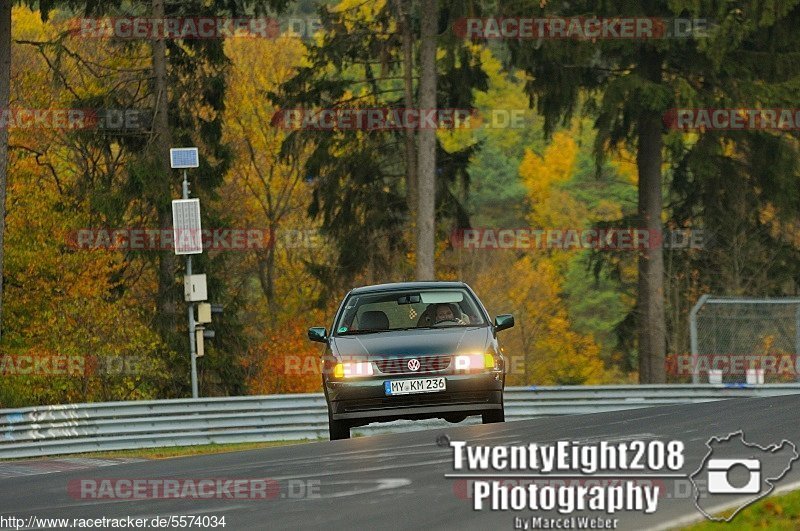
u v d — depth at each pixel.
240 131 156.38
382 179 111.44
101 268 103.06
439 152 111.38
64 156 122.62
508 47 99.69
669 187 115.38
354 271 110.75
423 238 101.75
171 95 106.62
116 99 104.62
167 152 104.94
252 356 145.12
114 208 102.81
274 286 160.25
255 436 67.75
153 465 34.25
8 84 90.44
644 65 101.94
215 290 108.62
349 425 41.06
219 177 108.81
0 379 93.75
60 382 94.19
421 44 101.56
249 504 24.56
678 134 97.69
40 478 32.59
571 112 103.06
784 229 113.69
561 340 173.75
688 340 115.56
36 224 103.38
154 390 100.69
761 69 101.62
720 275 114.06
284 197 162.25
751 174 104.38
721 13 95.88
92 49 116.81
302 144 108.75
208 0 105.81
